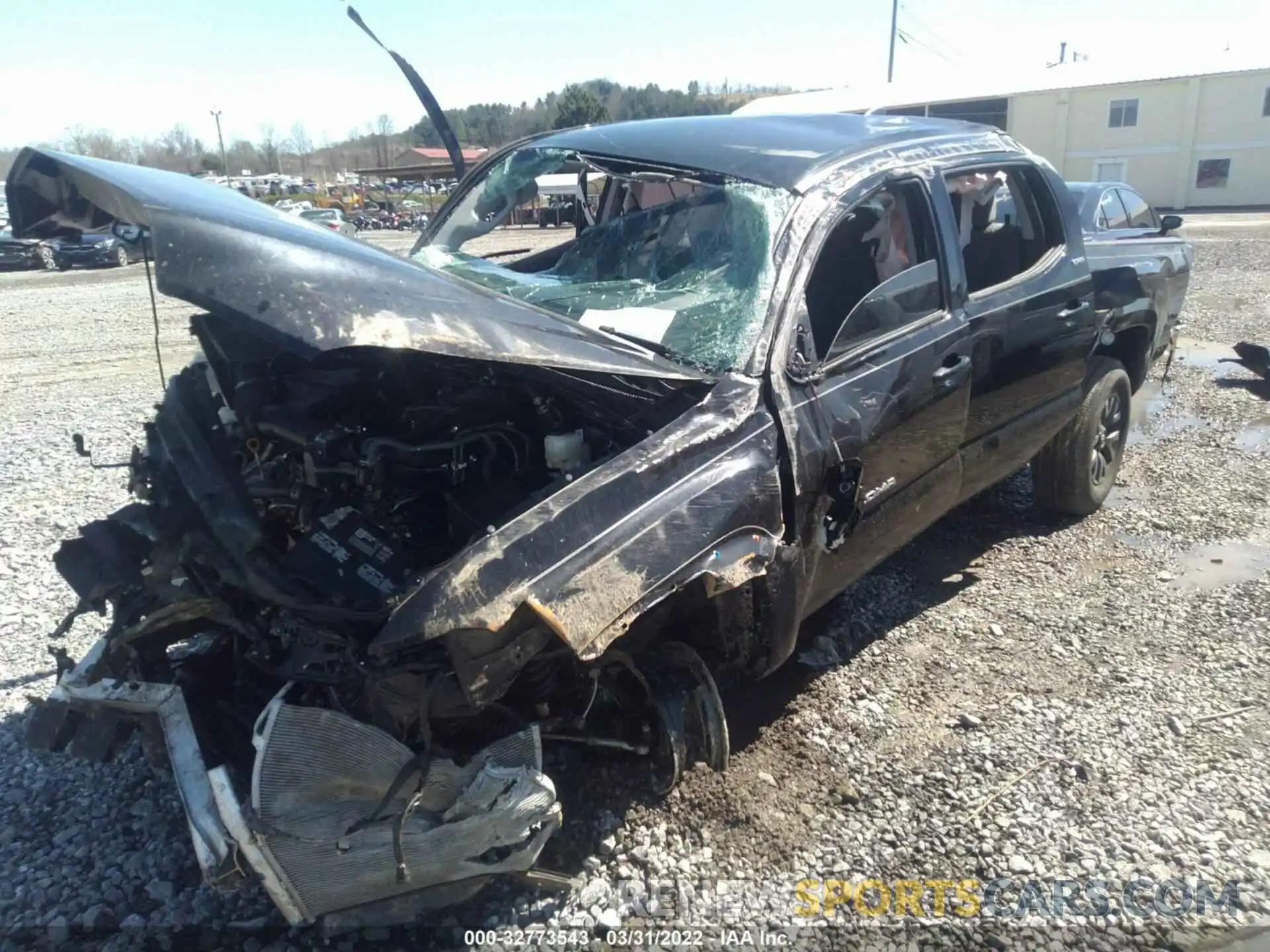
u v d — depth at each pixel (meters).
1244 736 3.53
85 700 2.66
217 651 2.90
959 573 4.91
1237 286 14.84
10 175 3.16
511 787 2.44
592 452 2.94
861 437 3.30
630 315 3.38
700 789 3.14
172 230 2.46
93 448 7.16
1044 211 4.69
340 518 2.64
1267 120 37.25
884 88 45.41
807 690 3.81
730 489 2.76
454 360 3.03
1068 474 5.34
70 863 2.89
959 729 3.57
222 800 2.23
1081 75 41.03
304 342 2.37
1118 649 4.14
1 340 12.34
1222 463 6.55
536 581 2.36
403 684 2.41
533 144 4.55
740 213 3.48
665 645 2.97
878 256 3.72
